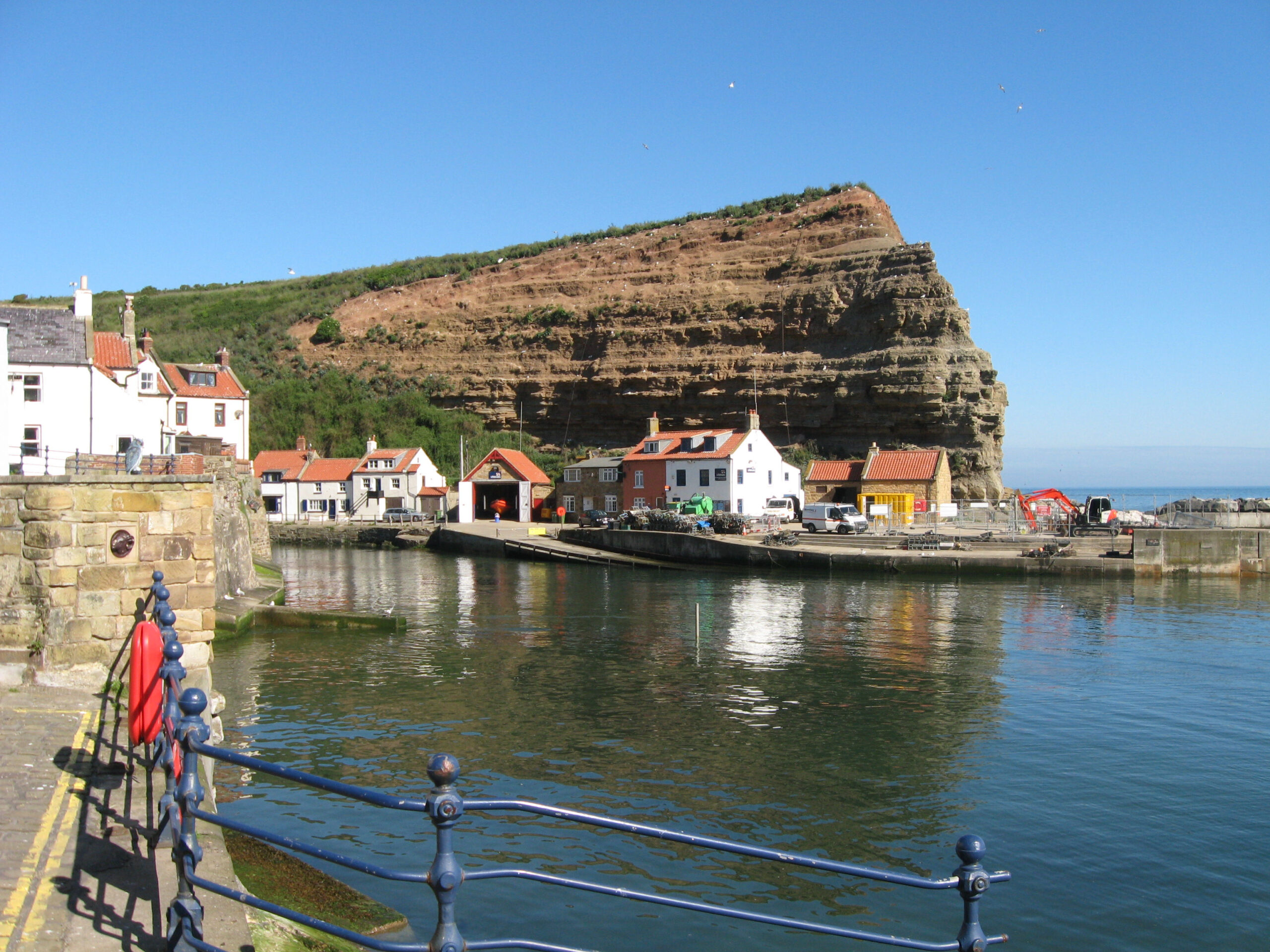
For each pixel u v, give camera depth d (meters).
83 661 14.59
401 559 68.31
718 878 13.75
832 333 106.94
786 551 55.69
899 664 28.47
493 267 140.75
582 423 113.56
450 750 19.45
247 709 22.81
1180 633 34.22
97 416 42.06
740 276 118.25
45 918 7.47
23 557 14.48
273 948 8.70
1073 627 35.50
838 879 13.77
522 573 57.41
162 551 15.41
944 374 95.50
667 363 110.38
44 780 10.64
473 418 113.06
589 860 14.24
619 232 151.00
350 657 29.39
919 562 52.72
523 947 5.96
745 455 75.56
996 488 94.19
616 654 30.12
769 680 26.30
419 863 13.91
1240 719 22.28
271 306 146.00
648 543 61.91
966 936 5.96
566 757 19.02
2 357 26.42
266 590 40.56
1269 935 12.32
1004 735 20.91
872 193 130.00
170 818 8.48
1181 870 14.12
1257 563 50.47
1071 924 12.53
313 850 5.89
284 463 94.56
